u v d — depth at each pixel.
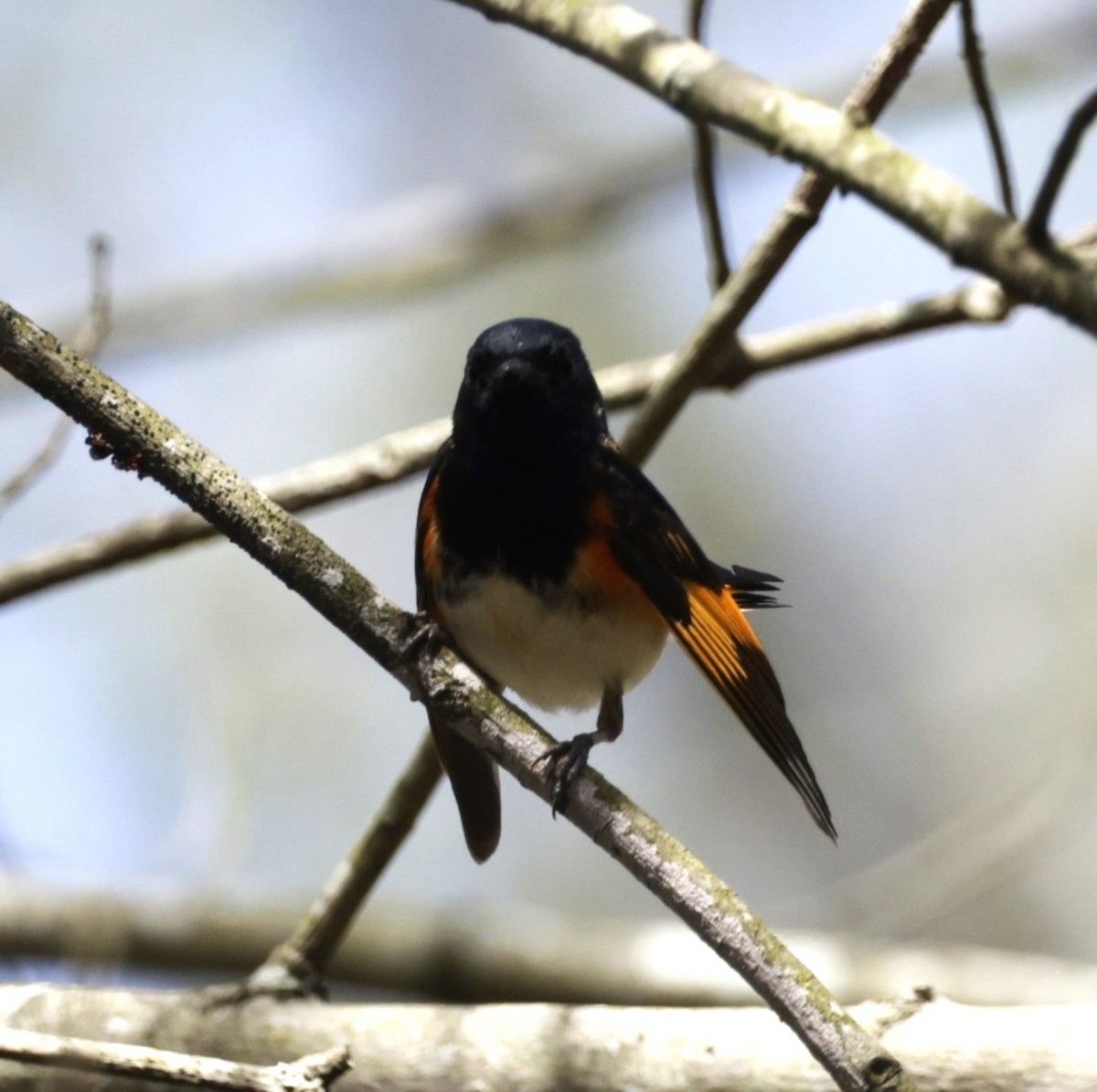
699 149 7.79
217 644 12.56
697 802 13.42
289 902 10.74
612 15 5.96
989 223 4.66
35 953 10.02
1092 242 7.90
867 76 6.22
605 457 6.88
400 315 14.28
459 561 6.86
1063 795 11.18
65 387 5.17
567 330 7.15
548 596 6.79
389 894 12.71
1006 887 12.78
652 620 6.98
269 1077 4.72
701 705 13.80
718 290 8.12
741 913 4.86
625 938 9.91
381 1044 6.47
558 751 5.40
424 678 5.48
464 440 6.86
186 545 8.04
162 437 5.25
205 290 13.41
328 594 5.43
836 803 13.35
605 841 5.22
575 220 13.79
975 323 8.06
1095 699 12.36
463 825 7.16
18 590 8.01
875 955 9.66
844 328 8.23
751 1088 6.00
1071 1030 5.80
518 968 9.87
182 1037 6.62
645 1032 6.23
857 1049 4.56
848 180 5.07
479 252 13.76
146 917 10.16
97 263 7.76
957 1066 5.77
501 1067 6.27
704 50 5.73
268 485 8.17
